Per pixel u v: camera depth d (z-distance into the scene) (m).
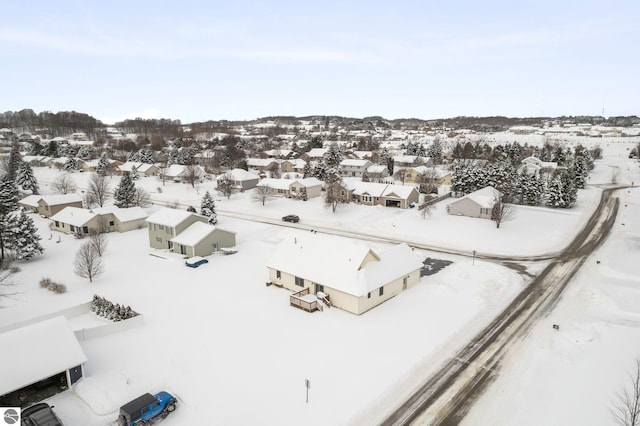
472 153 129.25
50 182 103.12
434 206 68.75
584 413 20.08
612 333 27.77
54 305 33.69
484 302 33.56
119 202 69.56
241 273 41.06
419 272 38.16
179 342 27.42
